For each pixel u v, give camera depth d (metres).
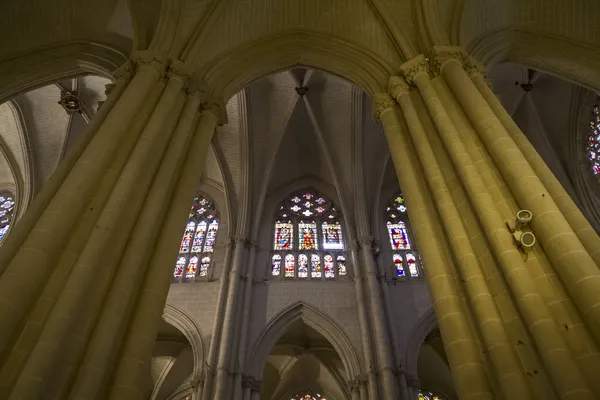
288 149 21.36
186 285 17.56
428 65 9.35
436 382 20.34
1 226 19.91
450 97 8.36
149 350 5.95
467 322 5.86
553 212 5.51
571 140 18.41
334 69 11.68
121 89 8.68
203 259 18.77
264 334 15.93
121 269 6.11
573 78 11.24
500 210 6.11
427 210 7.38
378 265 17.73
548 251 5.29
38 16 10.97
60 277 5.43
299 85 19.50
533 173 6.14
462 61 9.09
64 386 4.89
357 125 19.73
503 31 11.42
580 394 4.17
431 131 8.20
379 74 10.50
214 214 20.67
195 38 10.39
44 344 4.68
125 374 5.49
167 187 7.64
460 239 6.39
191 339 15.82
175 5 10.39
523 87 18.28
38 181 20.41
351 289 17.28
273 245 19.36
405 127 8.97
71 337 5.17
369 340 15.21
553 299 5.04
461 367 5.43
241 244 18.44
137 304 6.26
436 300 6.23
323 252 18.95
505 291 5.61
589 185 17.61
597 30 10.85
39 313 5.05
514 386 4.76
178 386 20.30
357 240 18.72
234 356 14.88
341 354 15.50
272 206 21.03
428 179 7.43
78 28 11.23
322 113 20.27
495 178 6.54
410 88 9.31
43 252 5.36
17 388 4.31
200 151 9.08
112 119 7.36
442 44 9.68
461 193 6.95
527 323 4.95
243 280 17.33
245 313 16.23
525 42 11.58
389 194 21.20
